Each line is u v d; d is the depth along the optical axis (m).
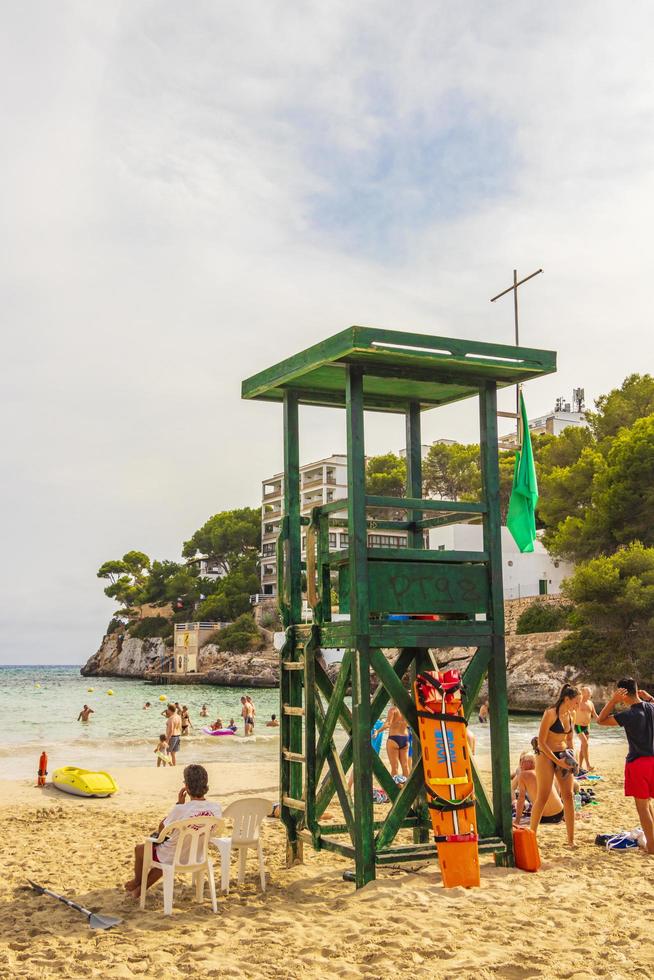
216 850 9.07
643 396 55.97
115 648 125.69
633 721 8.41
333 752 7.84
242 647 89.56
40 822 11.71
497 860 7.83
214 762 21.44
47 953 5.64
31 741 30.05
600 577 42.41
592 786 13.60
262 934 5.98
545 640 45.84
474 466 76.88
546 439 66.69
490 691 7.93
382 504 7.54
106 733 36.47
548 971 5.09
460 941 5.66
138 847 7.24
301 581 8.73
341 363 7.62
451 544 57.28
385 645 7.40
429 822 8.12
